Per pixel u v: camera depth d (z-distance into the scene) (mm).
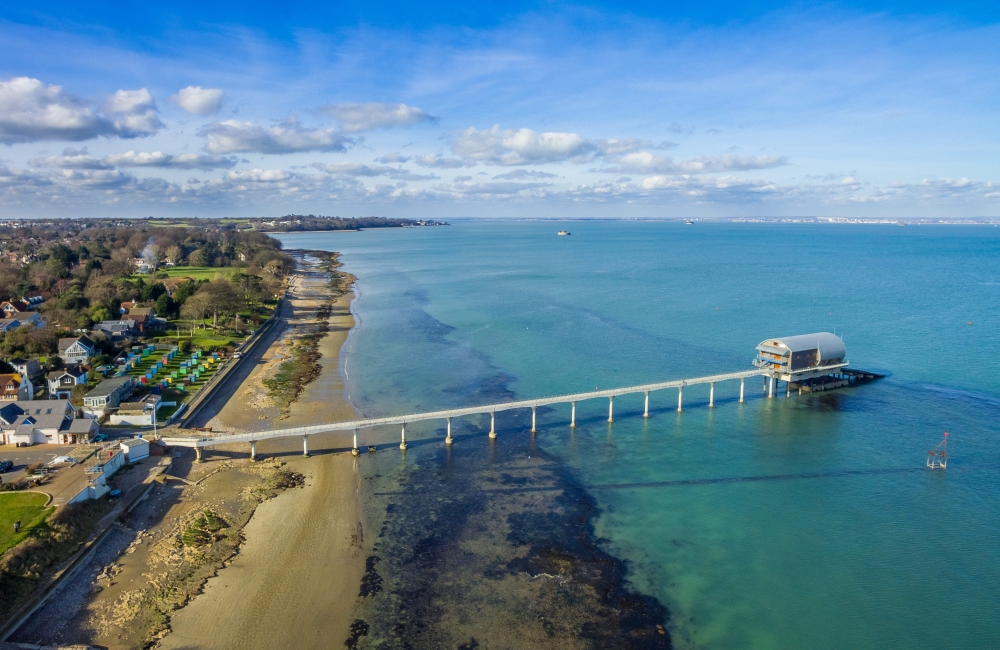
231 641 49719
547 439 91188
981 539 63656
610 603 54750
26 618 50875
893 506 70562
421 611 53625
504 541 64375
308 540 63969
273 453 84875
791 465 81688
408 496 73625
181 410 98188
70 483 68250
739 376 106312
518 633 51125
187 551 61281
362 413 101062
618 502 72438
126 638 49531
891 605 54062
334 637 50406
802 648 49344
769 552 62062
